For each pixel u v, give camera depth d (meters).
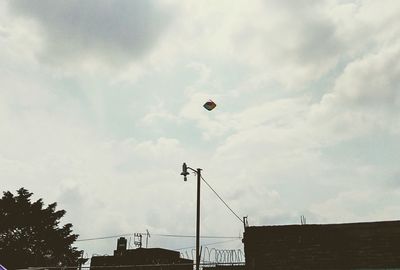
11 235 46.91
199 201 23.98
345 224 13.05
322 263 12.73
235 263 17.58
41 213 49.00
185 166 24.41
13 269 42.97
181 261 37.12
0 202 48.12
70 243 48.88
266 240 13.49
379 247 12.45
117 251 38.41
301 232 13.30
